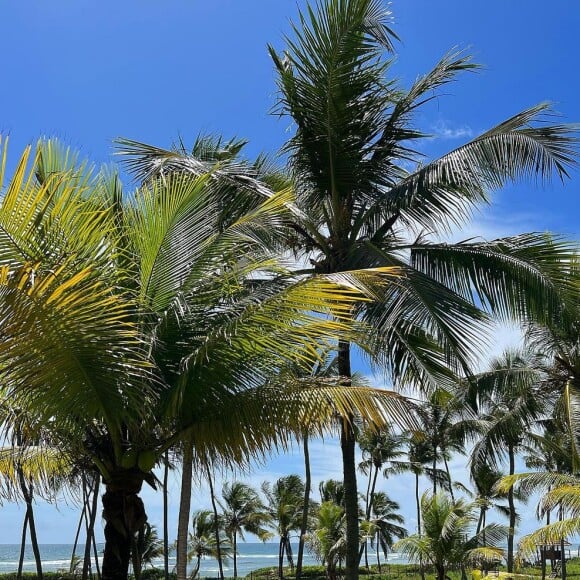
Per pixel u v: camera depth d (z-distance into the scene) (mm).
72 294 4750
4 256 5023
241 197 10289
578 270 10086
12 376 5188
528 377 18500
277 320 6227
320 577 52500
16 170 4715
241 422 6832
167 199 7078
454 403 15125
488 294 10562
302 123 11289
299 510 52188
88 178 7223
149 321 7062
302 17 10641
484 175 10609
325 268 10922
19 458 8133
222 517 52000
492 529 21984
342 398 6762
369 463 46125
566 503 13875
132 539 7082
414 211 11398
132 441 7090
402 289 9727
